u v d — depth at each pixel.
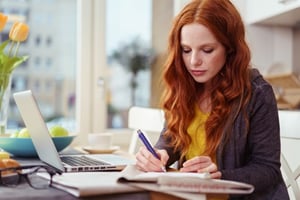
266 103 1.08
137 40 2.46
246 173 0.98
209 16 1.06
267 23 2.34
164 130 1.29
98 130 2.37
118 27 2.42
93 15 2.36
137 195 0.81
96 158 1.23
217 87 1.15
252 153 1.08
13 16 2.27
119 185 0.81
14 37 1.51
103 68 2.38
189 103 1.23
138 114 1.81
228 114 1.11
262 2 2.21
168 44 1.21
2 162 0.95
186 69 1.20
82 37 2.33
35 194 0.80
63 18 2.34
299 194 1.31
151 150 1.05
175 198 0.82
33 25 2.30
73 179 0.88
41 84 2.31
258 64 2.38
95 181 0.85
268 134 1.06
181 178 0.79
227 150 1.09
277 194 1.04
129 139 2.42
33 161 1.27
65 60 2.35
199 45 1.06
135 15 2.45
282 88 2.22
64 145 1.41
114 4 2.41
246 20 2.37
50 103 2.33
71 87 2.36
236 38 1.11
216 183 0.79
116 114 2.43
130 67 2.45
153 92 2.48
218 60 1.09
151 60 2.48
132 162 1.13
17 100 1.18
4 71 1.48
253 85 1.11
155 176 0.83
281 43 2.43
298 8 1.93
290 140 1.44
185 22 1.09
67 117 2.36
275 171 1.03
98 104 2.37
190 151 1.21
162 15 2.51
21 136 1.36
